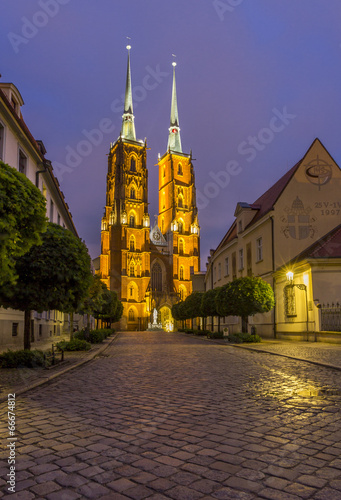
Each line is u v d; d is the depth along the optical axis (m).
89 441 4.89
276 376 10.38
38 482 3.71
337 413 6.21
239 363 13.82
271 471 3.91
